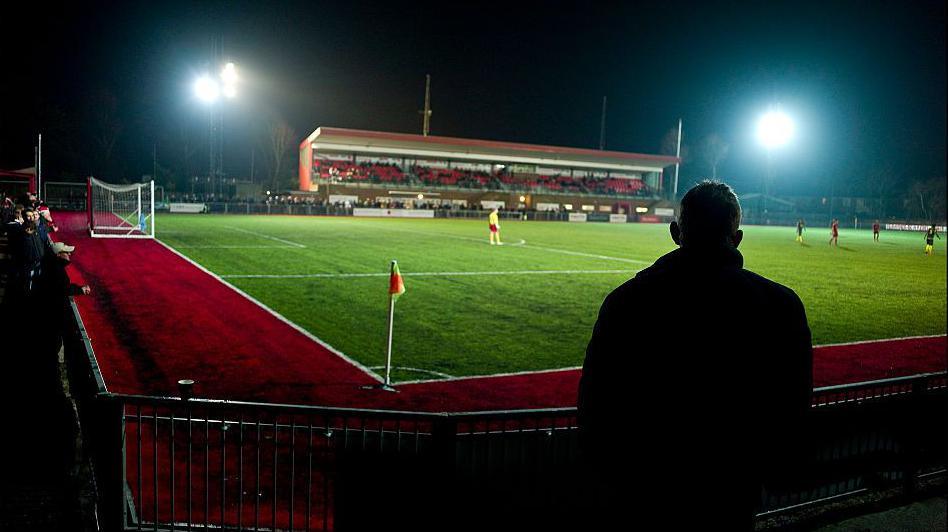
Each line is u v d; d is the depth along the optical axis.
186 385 3.87
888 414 4.62
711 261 2.16
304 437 5.74
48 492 4.57
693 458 2.12
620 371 2.20
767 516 4.22
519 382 7.96
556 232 41.22
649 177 75.62
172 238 27.91
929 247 30.44
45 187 50.44
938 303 15.57
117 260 19.25
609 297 2.31
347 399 7.14
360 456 3.77
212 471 5.06
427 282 16.41
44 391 6.83
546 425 6.32
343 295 13.96
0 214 23.84
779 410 2.09
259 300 13.06
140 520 3.96
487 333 10.65
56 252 12.92
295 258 21.05
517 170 69.75
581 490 3.88
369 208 56.84
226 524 4.23
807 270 22.30
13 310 11.21
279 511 4.48
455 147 65.06
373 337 10.12
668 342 2.14
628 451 2.21
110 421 3.90
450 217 58.88
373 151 63.12
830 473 4.37
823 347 10.63
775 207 79.88
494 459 3.73
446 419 3.59
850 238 45.16
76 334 5.92
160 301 12.70
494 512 3.74
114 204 45.28
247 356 8.77
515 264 21.08
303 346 9.41
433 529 3.66
